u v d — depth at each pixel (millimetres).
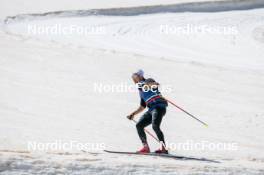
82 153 32188
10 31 123250
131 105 63656
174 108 62969
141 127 35188
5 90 66312
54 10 155000
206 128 55156
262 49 122875
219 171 29391
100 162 27578
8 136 45594
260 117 61469
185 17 158375
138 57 95375
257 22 155375
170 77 80375
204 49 119688
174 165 29438
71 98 65000
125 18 154750
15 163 25281
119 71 82250
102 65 85625
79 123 53719
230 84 79562
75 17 151875
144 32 136000
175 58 103500
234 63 104938
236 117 60844
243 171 30125
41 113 56812
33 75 76000
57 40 114938
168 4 166625
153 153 34281
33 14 147625
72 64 84750
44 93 66562
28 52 91625
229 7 170625
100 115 57906
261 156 44844
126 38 126812
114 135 49719
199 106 64938
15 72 76938
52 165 25969
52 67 81938
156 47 117938
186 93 71312
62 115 56656
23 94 65062
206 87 76125
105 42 118938
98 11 157625
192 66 90625
